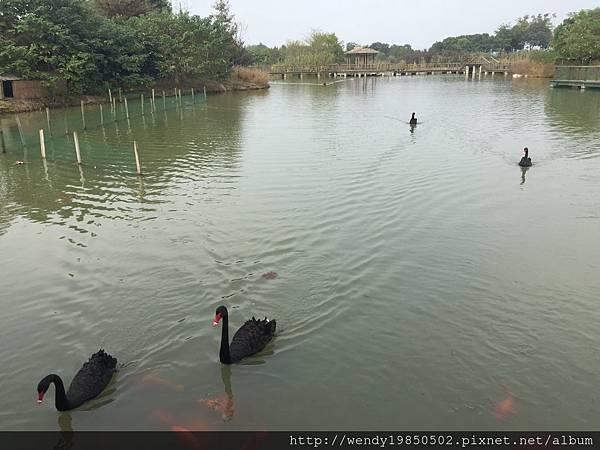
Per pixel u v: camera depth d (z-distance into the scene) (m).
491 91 71.00
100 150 30.05
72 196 21.33
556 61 86.69
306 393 9.72
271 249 15.80
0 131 28.30
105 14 69.50
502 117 43.66
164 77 64.44
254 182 23.27
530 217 18.59
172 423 9.00
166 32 66.12
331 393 9.72
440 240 16.50
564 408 9.34
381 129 37.97
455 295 13.09
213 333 11.52
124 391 9.72
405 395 9.67
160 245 16.14
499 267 14.62
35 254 15.60
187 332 11.55
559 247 15.95
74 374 10.25
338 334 11.48
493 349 10.96
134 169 25.83
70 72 47.81
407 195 21.11
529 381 10.02
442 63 126.44
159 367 10.41
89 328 11.74
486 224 17.91
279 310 12.44
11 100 44.09
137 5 72.12
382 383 9.98
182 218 18.56
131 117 43.44
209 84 72.81
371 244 16.17
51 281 13.90
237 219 18.41
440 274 14.19
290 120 43.47
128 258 15.23
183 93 63.41
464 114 46.16
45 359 10.72
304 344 11.15
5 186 22.73
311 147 31.08
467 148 30.47
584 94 61.22
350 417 9.17
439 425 8.98
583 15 81.62
